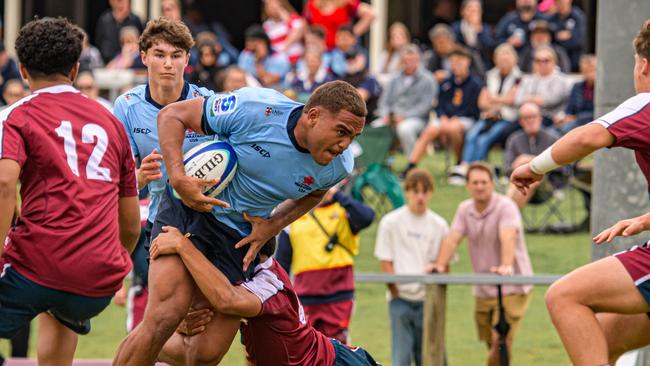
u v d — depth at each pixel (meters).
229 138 15.82
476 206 25.36
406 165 45.81
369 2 58.53
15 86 39.84
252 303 16.50
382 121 44.03
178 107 15.82
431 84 43.56
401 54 44.78
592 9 54.75
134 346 15.82
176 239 15.92
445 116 43.38
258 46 46.53
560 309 15.27
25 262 15.20
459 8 59.97
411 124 43.25
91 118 15.63
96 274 15.38
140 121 18.23
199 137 17.36
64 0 61.69
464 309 28.98
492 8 59.91
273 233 16.47
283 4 51.94
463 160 42.78
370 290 31.23
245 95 15.64
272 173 15.80
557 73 42.44
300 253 23.84
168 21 18.05
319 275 23.72
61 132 15.28
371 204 40.66
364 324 28.25
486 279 22.06
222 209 16.23
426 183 25.42
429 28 60.34
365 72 43.72
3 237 14.78
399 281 22.50
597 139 15.01
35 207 15.20
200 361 16.89
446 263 25.36
